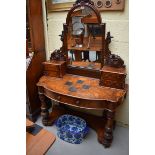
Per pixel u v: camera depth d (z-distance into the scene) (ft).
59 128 6.48
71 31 5.76
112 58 5.51
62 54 6.25
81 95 5.24
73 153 5.85
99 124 6.75
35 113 7.29
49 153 5.85
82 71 6.23
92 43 5.64
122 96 5.17
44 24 6.66
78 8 5.31
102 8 5.31
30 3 5.81
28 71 6.53
